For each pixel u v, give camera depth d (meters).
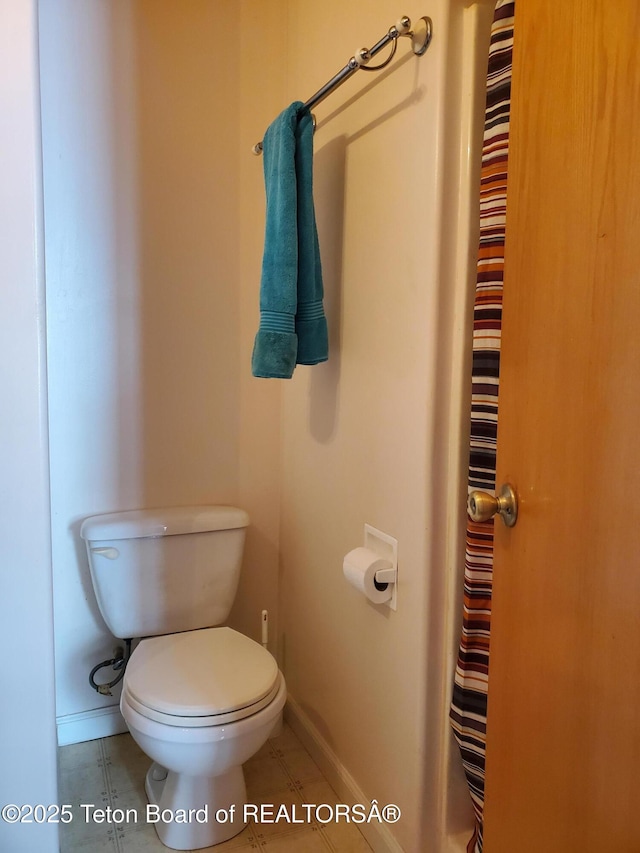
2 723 1.26
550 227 0.77
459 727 1.27
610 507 0.66
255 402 2.01
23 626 1.26
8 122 1.18
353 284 1.55
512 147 0.87
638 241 0.61
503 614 0.91
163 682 1.46
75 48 1.70
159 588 1.79
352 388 1.57
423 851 1.35
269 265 1.48
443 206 1.23
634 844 0.62
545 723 0.79
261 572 2.08
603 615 0.67
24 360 1.22
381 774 1.48
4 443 1.22
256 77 1.90
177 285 1.88
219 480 1.99
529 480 0.83
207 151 1.87
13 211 1.19
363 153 1.49
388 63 1.34
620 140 0.63
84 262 1.77
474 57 1.20
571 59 0.72
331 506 1.70
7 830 1.28
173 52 1.81
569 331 0.73
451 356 1.27
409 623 1.36
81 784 1.72
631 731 0.63
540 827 0.81
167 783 1.55
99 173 1.76
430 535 1.29
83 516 1.84
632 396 0.62
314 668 1.85
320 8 1.68
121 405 1.85
